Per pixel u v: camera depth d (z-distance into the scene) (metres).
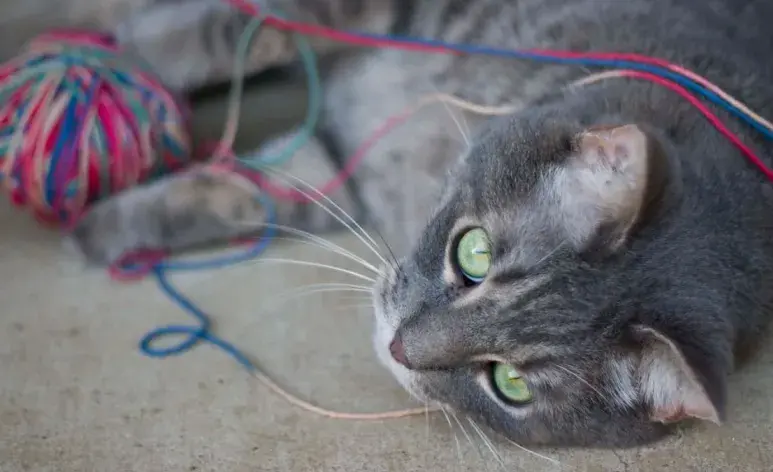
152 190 0.56
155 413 0.50
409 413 0.50
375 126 0.60
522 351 0.46
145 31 0.59
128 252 0.56
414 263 0.49
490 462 0.49
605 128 0.45
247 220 0.57
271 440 0.49
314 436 0.49
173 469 0.48
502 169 0.48
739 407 0.51
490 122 0.53
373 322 0.53
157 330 0.53
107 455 0.48
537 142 0.47
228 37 0.59
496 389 0.48
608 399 0.47
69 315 0.53
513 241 0.47
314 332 0.54
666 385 0.45
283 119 0.64
